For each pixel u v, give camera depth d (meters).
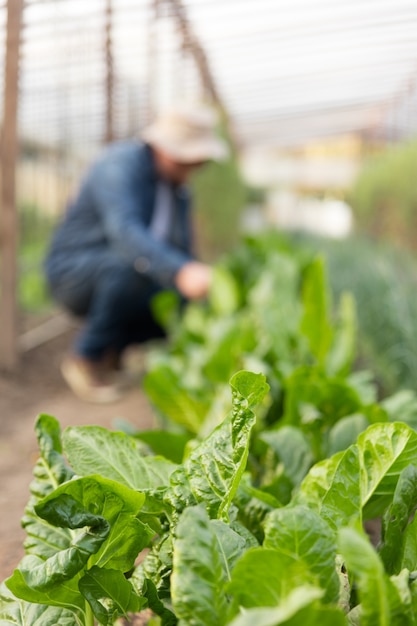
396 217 9.13
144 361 4.93
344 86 10.09
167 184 4.25
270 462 1.63
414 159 8.41
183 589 0.81
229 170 12.73
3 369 4.21
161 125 4.18
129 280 3.98
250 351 2.78
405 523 1.02
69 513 0.97
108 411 3.63
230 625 0.68
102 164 4.04
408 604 0.84
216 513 1.02
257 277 4.49
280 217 32.56
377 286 3.86
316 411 1.81
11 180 4.00
